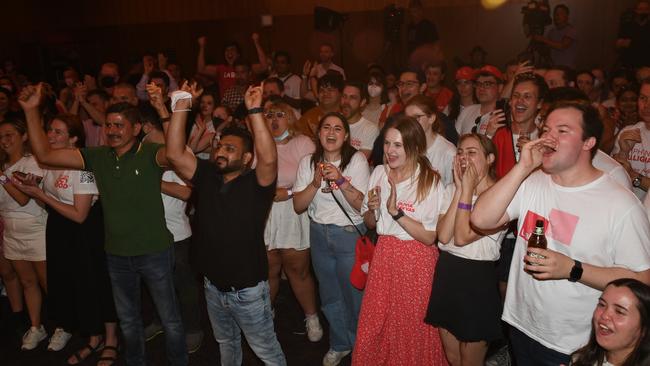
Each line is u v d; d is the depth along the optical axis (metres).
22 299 4.83
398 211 3.19
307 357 4.24
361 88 4.86
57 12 13.72
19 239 4.33
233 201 3.20
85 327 4.13
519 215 2.64
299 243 4.28
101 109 6.21
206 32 12.88
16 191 4.18
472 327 3.05
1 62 13.66
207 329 4.72
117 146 3.50
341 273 3.85
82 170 3.63
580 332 2.48
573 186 2.44
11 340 4.68
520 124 3.95
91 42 13.70
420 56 10.28
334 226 3.81
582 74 6.09
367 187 3.66
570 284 2.44
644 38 7.97
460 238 2.90
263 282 3.34
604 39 10.20
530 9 9.17
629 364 2.23
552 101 3.59
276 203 4.26
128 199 3.52
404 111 3.95
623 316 2.20
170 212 4.13
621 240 2.31
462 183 2.89
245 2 12.50
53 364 4.29
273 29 12.40
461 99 5.68
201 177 3.32
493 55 11.05
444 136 4.31
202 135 5.72
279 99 4.43
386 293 3.38
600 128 2.37
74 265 4.08
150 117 4.16
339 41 11.91
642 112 4.05
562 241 2.45
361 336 3.42
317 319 4.50
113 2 13.38
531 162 2.42
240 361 3.63
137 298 3.77
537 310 2.55
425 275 3.29
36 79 13.48
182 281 4.25
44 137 3.52
